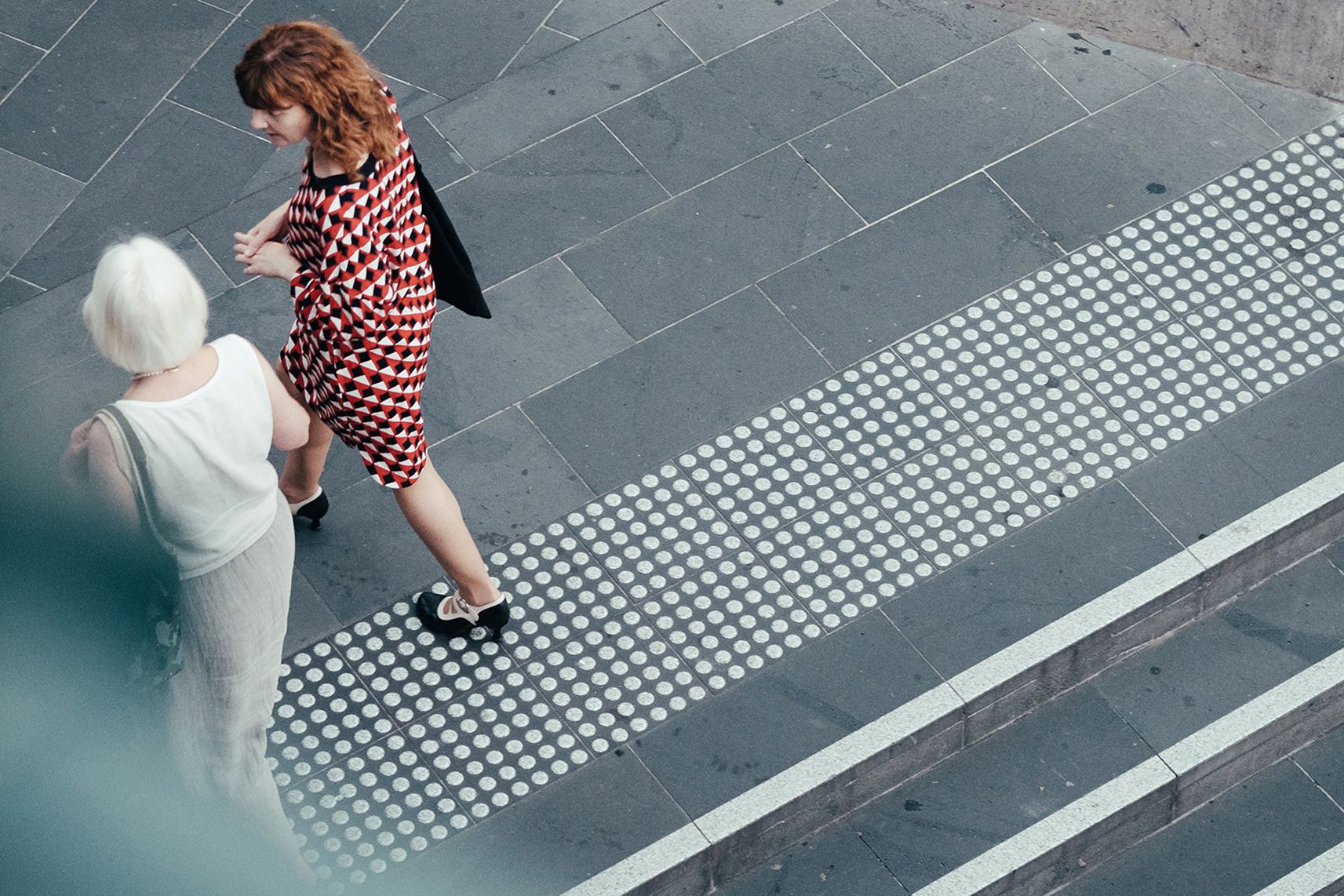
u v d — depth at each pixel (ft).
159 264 11.63
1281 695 17.48
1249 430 18.84
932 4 22.95
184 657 13.15
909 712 16.63
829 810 16.55
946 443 18.67
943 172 21.11
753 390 19.07
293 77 13.10
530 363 19.25
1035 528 18.02
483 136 21.31
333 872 15.61
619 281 19.98
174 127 21.38
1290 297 20.01
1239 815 17.44
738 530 17.99
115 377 18.83
